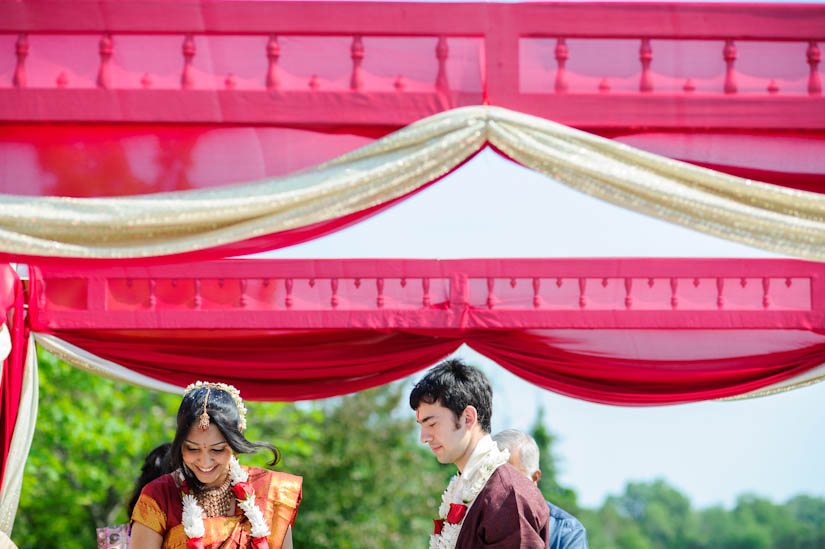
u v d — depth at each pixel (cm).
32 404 580
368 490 1720
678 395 639
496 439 505
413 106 355
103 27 355
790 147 368
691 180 355
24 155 361
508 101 357
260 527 361
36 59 354
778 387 634
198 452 355
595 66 361
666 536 7181
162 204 349
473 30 359
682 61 361
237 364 612
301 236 378
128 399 1423
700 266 581
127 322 579
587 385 637
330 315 579
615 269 581
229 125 356
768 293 580
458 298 582
